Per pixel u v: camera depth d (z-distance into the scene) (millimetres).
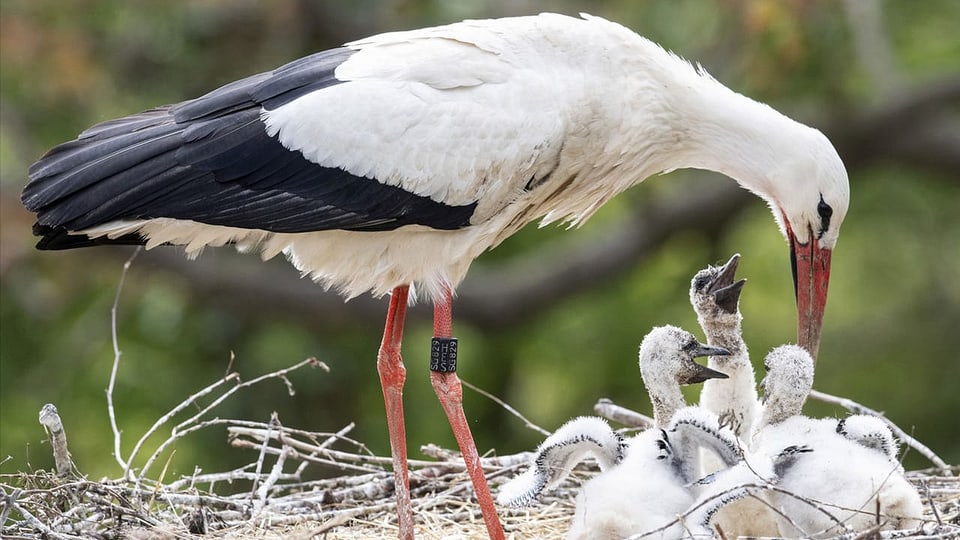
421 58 10188
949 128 20953
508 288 21234
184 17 19766
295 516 10758
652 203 21109
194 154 10016
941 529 9383
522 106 10133
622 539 9203
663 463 9492
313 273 10867
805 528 9477
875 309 23297
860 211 22750
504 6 20109
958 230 23047
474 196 10188
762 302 22797
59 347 20578
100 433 19422
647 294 22484
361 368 21125
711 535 8984
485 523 10438
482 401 22094
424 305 20469
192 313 21031
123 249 19734
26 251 19391
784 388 10023
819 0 17844
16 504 9531
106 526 10086
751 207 21984
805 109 20344
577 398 22203
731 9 18422
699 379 10156
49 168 9984
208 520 10469
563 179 10516
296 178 10102
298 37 20188
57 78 19016
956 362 22359
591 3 20375
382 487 11328
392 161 10047
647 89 10516
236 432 11672
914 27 20906
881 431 9812
